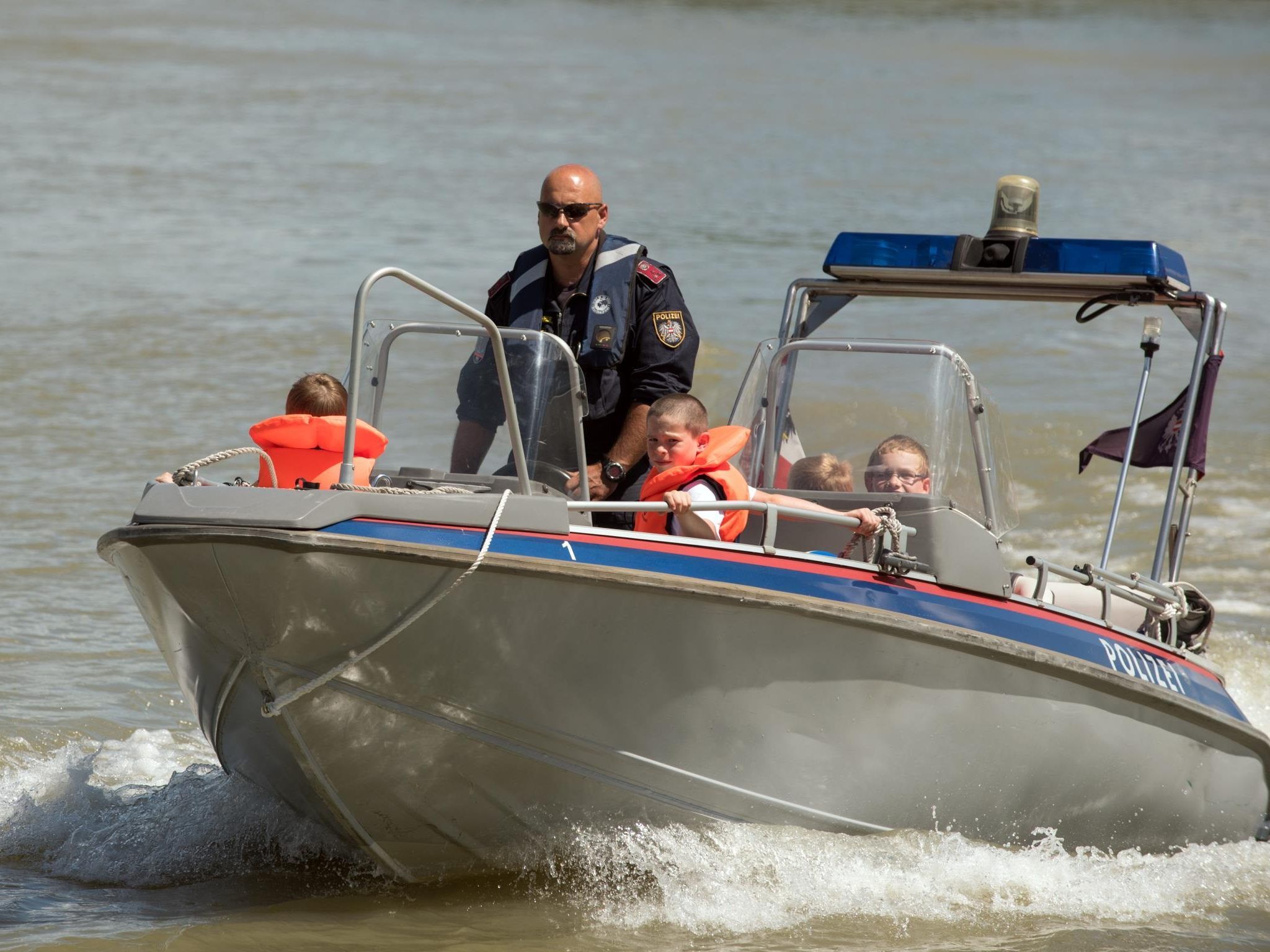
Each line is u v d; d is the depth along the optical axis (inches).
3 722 811.4
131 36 6609.3
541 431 609.9
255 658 534.3
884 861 632.4
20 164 3489.2
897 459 642.2
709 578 551.2
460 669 544.7
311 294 2271.2
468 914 596.1
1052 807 661.3
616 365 664.4
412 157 3934.5
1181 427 738.2
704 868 616.4
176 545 512.4
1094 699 643.5
